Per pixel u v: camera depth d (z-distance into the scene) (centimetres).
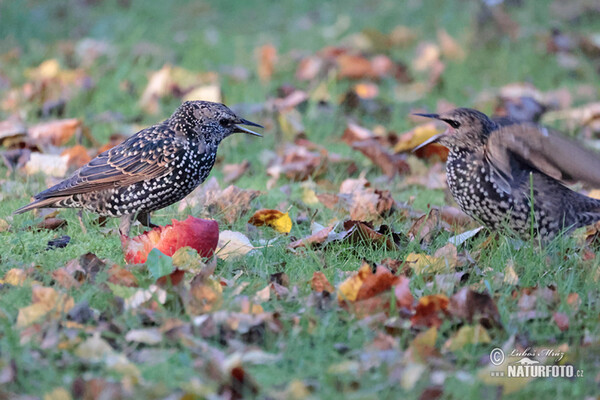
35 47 2170
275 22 2517
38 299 814
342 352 763
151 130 1053
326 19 2511
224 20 2536
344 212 1172
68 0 2589
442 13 2447
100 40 2272
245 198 1170
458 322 801
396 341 767
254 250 997
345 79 1930
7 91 1770
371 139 1455
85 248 1006
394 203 1170
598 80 1931
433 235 1070
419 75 2006
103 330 771
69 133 1466
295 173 1355
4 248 993
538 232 999
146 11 2547
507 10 2364
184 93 1781
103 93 1798
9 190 1235
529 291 867
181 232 912
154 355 734
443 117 1005
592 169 899
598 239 1056
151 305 816
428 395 682
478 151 994
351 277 836
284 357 744
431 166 1420
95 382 670
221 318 781
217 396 673
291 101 1677
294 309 840
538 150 938
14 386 688
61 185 1038
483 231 1059
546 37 2112
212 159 1070
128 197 1034
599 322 818
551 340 788
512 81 1927
